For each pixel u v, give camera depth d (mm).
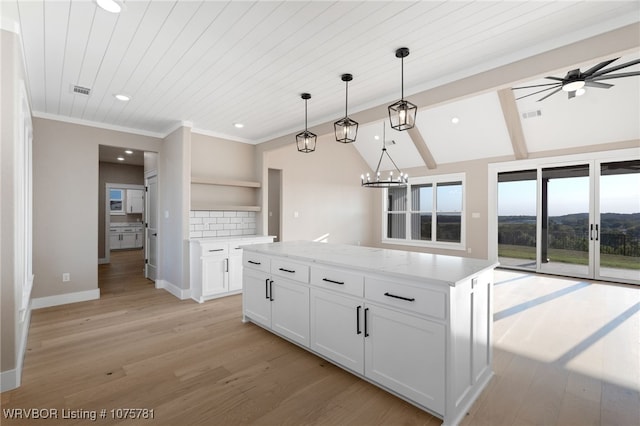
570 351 2613
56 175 3928
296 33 2203
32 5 1886
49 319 3400
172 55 2508
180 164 4297
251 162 5379
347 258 2438
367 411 1849
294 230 6707
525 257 6141
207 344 2785
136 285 4992
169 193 4637
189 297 4289
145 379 2197
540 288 4727
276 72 2816
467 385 1889
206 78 2934
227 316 3541
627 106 4738
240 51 2449
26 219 3076
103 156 6629
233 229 5102
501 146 6250
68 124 4035
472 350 1928
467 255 6879
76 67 2695
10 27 2045
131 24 2088
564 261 5676
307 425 1731
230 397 1987
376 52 2473
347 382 2160
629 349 2648
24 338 2660
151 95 3342
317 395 2010
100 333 3025
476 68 2686
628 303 3949
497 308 3752
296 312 2652
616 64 4160
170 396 1997
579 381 2158
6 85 2053
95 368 2348
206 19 2039
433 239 7512
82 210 4117
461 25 2117
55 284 3920
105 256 7207
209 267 4152
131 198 9602
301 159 6859
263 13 1976
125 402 1932
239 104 3633
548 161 5805
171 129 4547
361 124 3670
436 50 2445
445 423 1706
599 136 5254
